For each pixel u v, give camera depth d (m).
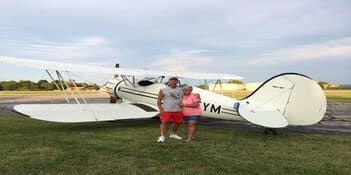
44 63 10.55
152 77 12.19
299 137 8.65
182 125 10.93
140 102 12.16
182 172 5.26
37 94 41.44
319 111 8.52
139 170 5.36
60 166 5.53
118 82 13.23
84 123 11.52
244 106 9.22
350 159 6.24
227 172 5.29
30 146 7.07
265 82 9.11
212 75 13.73
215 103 10.09
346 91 47.16
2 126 10.40
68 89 11.98
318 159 6.20
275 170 5.41
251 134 9.10
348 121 12.74
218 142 7.79
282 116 8.57
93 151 6.61
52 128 10.16
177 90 7.86
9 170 5.29
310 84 8.56
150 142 7.61
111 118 10.14
